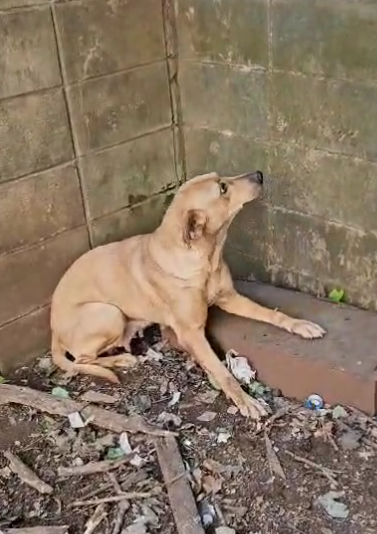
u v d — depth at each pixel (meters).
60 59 2.40
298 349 2.34
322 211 2.51
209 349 2.39
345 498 2.03
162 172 2.75
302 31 2.33
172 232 2.36
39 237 2.50
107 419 2.27
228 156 2.67
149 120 2.66
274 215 2.63
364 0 2.18
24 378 2.53
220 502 2.04
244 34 2.46
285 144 2.51
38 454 2.22
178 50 2.64
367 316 2.45
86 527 2.01
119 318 2.49
